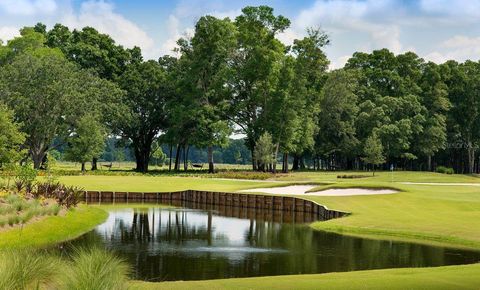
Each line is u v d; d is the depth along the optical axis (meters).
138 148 88.88
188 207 43.12
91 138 69.06
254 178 67.00
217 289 12.74
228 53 79.25
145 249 23.16
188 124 80.62
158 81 85.06
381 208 34.06
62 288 10.38
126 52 90.44
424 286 12.48
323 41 77.31
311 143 81.19
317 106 81.94
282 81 74.94
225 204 45.62
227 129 75.38
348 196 40.75
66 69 71.00
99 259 11.05
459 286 12.45
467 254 21.47
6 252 12.16
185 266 19.45
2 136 39.22
